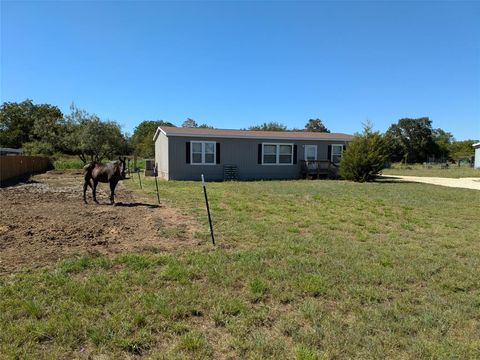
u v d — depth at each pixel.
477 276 4.61
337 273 4.57
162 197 11.90
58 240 5.91
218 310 3.48
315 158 23.30
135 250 5.41
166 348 2.89
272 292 3.95
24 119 65.31
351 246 5.92
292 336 3.07
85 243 5.75
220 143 20.92
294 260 5.04
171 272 4.41
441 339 3.08
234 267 4.68
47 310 3.40
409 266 4.93
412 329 3.23
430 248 5.95
